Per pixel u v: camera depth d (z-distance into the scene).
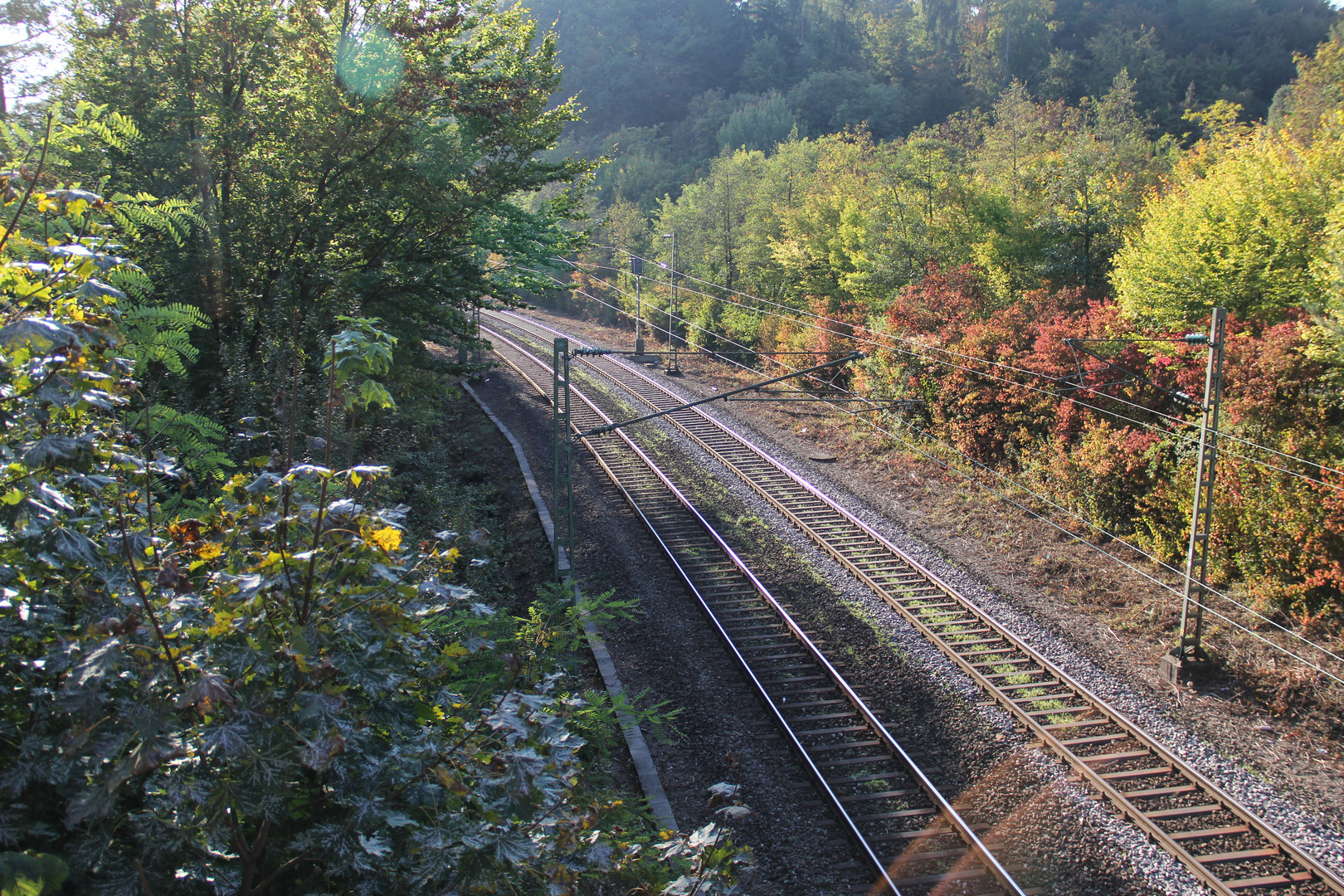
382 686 3.11
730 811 3.99
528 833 3.62
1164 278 20.30
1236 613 15.20
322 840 3.02
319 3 15.68
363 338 3.36
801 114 70.00
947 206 31.73
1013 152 35.75
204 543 3.35
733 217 43.53
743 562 17.50
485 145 17.92
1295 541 15.00
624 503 21.41
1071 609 16.00
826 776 10.97
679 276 46.19
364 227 16.83
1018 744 11.54
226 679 2.94
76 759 2.84
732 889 3.80
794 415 29.83
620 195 64.38
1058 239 28.52
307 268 15.55
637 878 4.30
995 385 23.06
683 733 12.04
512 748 3.55
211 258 13.45
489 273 19.28
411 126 15.56
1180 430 18.19
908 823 10.07
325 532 3.30
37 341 2.77
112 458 3.20
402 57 15.74
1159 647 14.54
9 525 2.68
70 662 2.73
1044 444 21.73
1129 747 11.46
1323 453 15.61
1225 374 17.58
